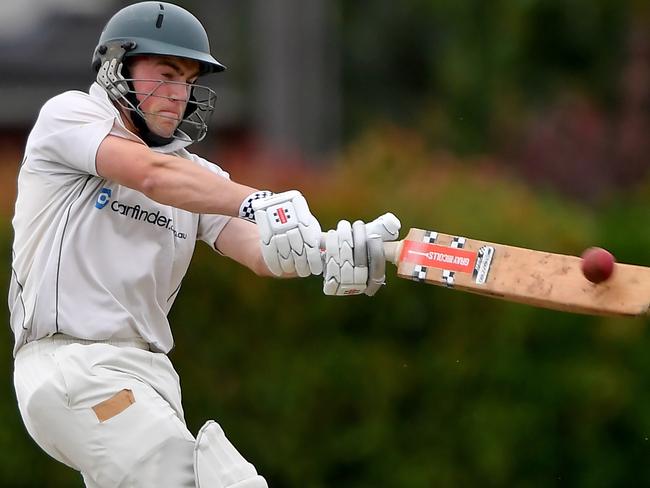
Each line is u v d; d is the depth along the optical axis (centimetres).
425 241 1436
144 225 1474
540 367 2695
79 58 5653
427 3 6091
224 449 1405
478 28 4897
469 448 2683
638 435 2717
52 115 1458
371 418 2680
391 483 2684
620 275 1341
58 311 1431
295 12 5028
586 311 1357
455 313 2670
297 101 5053
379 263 1389
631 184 4525
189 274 2628
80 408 1406
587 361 2703
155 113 1474
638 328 2709
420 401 2695
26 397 1434
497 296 1396
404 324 2675
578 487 2727
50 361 1434
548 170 4566
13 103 5381
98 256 1448
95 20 6028
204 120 1537
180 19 1482
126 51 1461
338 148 5544
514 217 2769
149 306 1484
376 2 6469
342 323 2673
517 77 4778
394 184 2942
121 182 1415
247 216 1392
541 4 4594
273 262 1383
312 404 2672
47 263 1441
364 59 6481
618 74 4719
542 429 2698
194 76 1518
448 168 3095
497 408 2680
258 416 2678
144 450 1391
